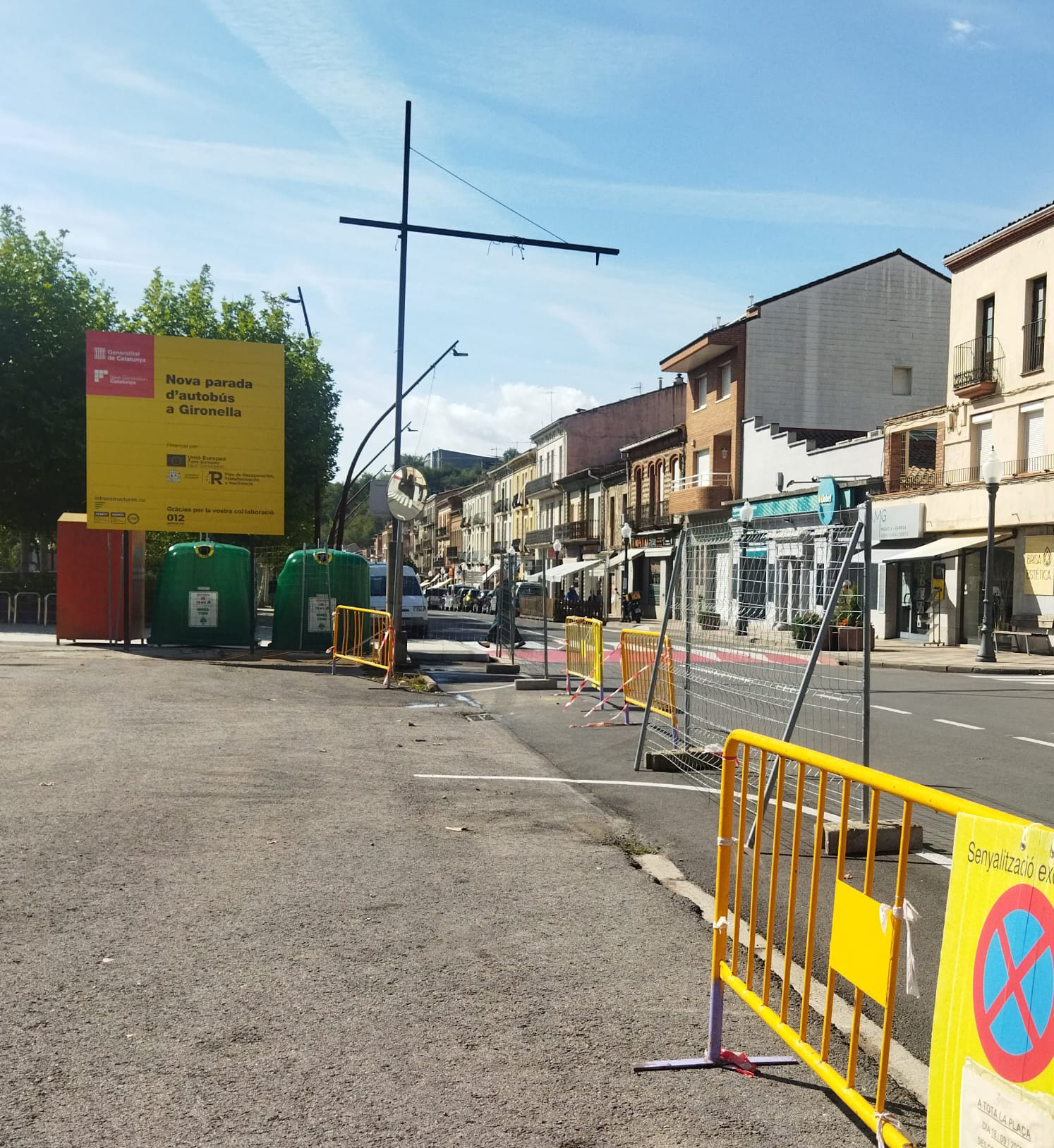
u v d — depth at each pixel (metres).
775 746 3.48
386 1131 3.05
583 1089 3.34
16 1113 3.11
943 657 25.36
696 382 47.06
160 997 4.00
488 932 4.88
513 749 10.81
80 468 35.44
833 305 43.16
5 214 36.06
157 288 43.94
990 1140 2.21
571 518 66.62
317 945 4.62
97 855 5.96
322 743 10.47
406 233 18.80
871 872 2.90
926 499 30.44
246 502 21.42
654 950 4.70
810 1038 3.79
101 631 23.39
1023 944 2.15
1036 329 27.48
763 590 7.97
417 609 30.14
